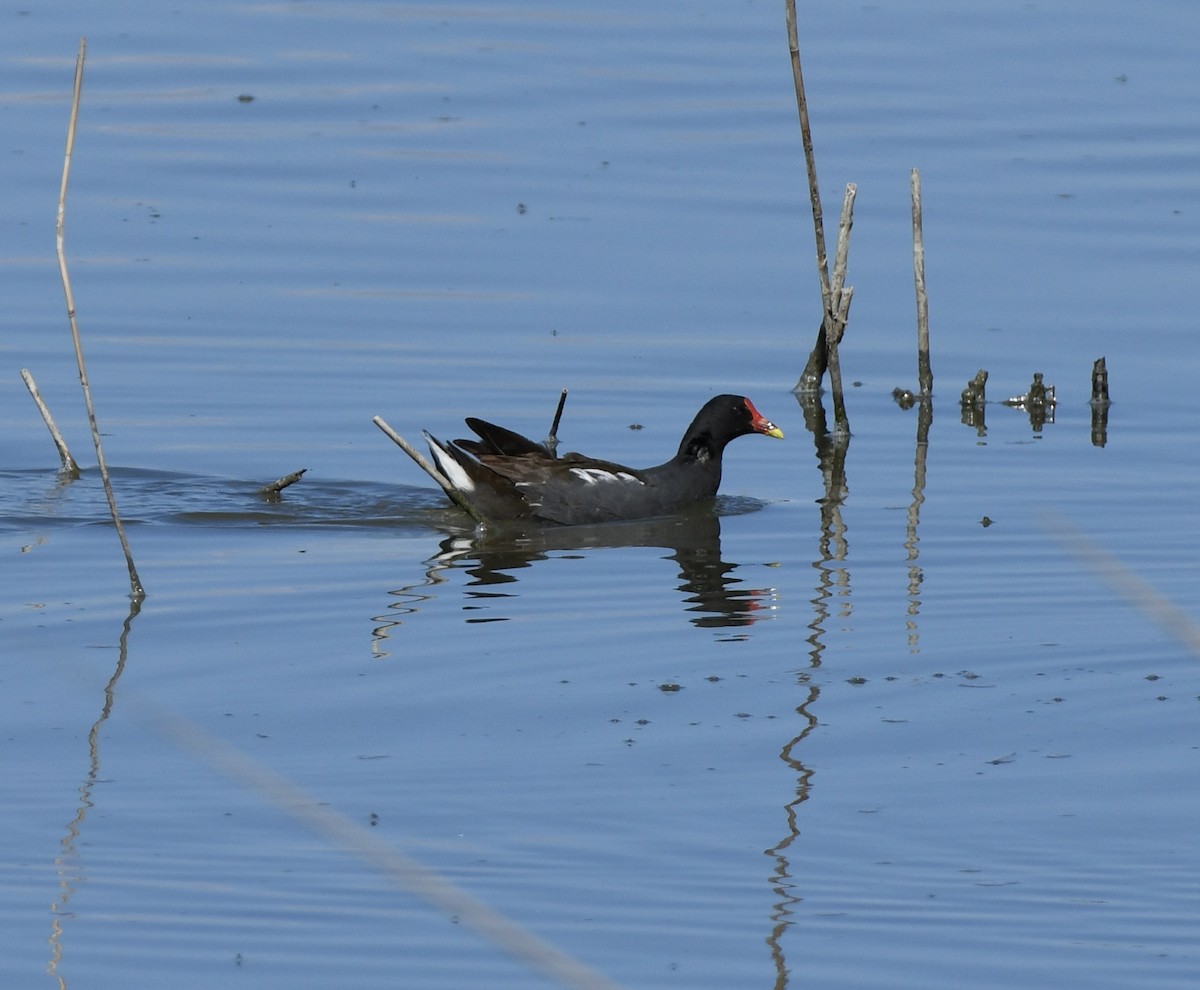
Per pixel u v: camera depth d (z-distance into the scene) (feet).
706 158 90.99
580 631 45.44
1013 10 116.26
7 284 74.79
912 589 48.83
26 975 28.60
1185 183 88.02
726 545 53.88
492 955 29.35
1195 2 117.70
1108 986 28.25
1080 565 50.70
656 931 30.07
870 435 66.03
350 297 74.90
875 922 30.35
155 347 69.87
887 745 37.83
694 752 37.45
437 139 92.84
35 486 57.88
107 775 36.35
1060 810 34.58
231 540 53.52
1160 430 65.10
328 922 30.50
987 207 85.71
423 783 35.83
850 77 103.04
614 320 74.08
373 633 45.19
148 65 103.09
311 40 108.99
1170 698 40.37
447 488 56.13
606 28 112.27
